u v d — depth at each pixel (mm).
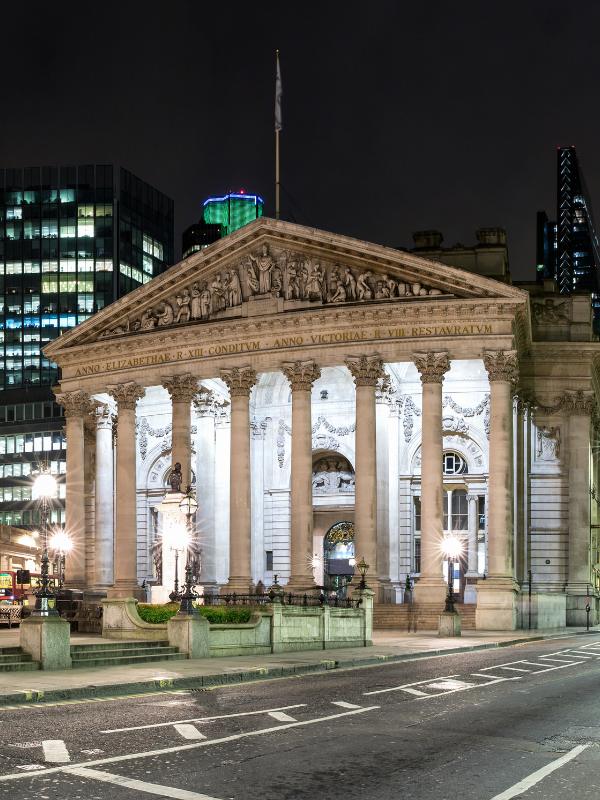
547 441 83125
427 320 72250
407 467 82625
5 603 82062
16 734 21141
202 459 84438
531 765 18188
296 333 75562
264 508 86750
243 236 76875
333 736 21047
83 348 84125
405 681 33656
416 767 17875
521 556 79625
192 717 23844
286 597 67438
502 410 71000
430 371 72000
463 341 71625
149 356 81375
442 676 35594
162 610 47906
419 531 83500
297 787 16141
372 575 72062
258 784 16297
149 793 15453
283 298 76188
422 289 72562
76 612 67375
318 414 85750
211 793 15570
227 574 83250
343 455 85188
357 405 73625
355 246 73562
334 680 34312
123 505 80750
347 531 89125
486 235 77812
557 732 22078
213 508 83875
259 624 45969
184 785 16078
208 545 82625
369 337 73562
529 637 61750
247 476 76562
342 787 16188
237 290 78125
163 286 80688
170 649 41781
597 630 75875
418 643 54938
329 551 89438
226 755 18703
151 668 36438
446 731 22000
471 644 53625
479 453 81812
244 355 77000
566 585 81125
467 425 81750
